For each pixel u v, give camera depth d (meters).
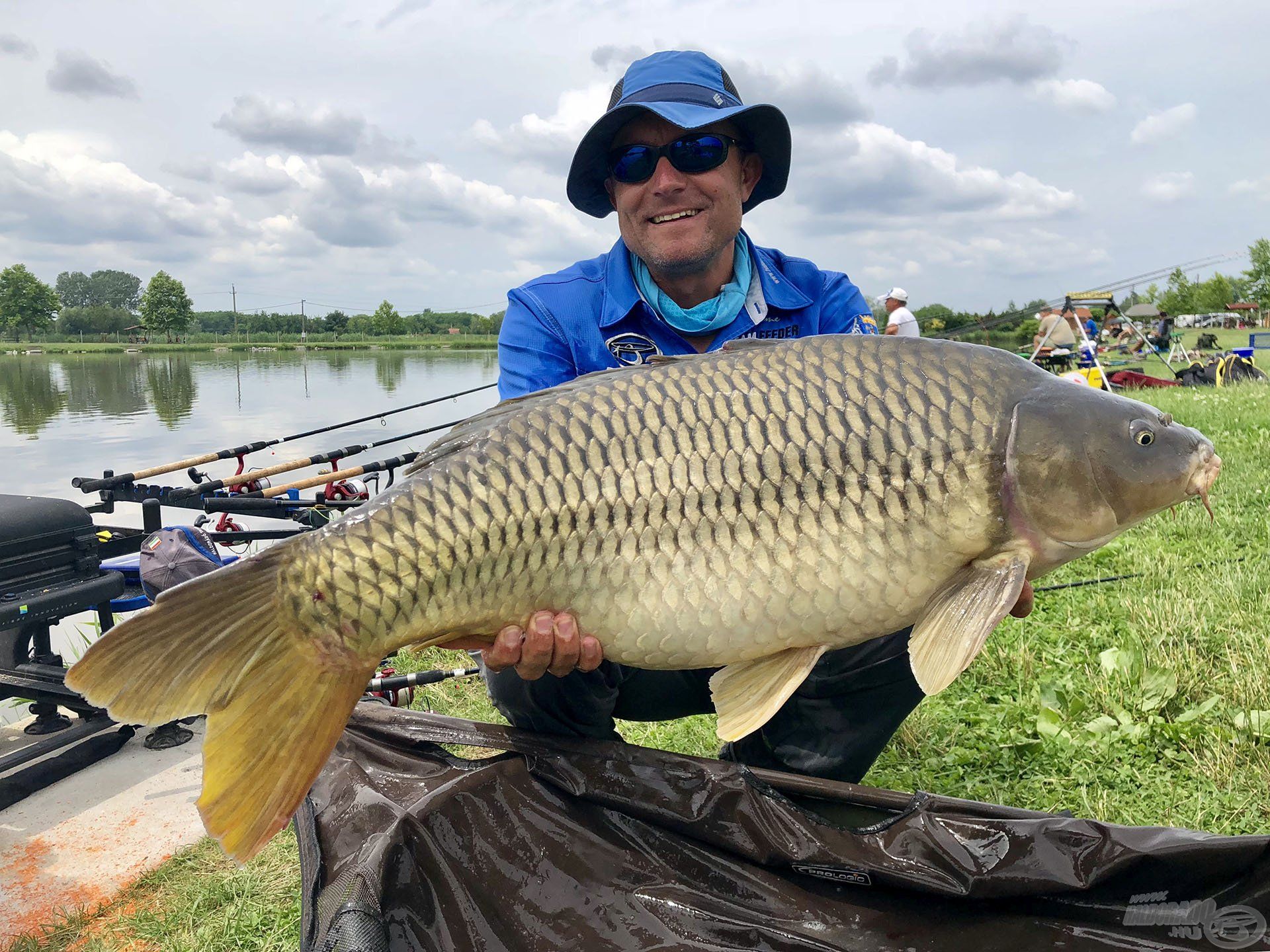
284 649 0.74
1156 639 1.36
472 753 1.19
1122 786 1.07
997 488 0.77
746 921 0.80
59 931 0.99
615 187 1.08
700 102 1.03
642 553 0.76
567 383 0.83
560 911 0.81
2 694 1.39
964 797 1.09
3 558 1.33
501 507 0.75
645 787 0.84
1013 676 1.38
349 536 0.74
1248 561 1.71
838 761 1.03
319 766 0.75
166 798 1.27
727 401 0.77
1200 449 0.78
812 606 0.77
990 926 0.77
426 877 0.77
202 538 1.55
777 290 1.13
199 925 0.99
